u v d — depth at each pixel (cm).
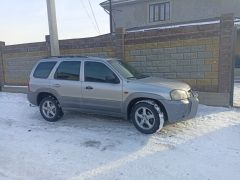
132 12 2464
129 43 1021
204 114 793
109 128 705
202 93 903
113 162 511
